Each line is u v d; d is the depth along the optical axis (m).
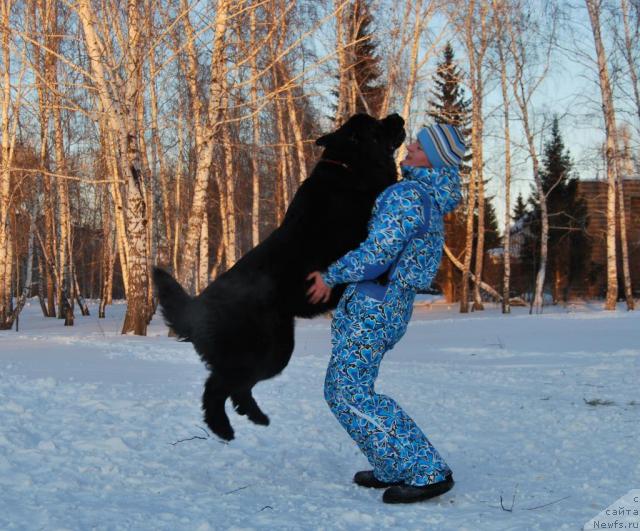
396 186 3.33
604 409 5.63
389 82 19.00
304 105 20.41
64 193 24.61
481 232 26.67
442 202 3.40
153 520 2.81
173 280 3.75
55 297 31.61
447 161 3.43
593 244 32.59
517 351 10.87
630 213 32.78
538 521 2.83
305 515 2.97
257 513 2.98
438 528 2.79
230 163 21.20
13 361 7.79
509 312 24.06
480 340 12.94
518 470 3.83
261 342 3.61
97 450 4.02
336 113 19.42
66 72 17.39
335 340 3.39
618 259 32.31
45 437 4.20
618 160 24.00
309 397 6.00
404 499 3.19
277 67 17.94
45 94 19.88
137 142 14.34
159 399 5.40
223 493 3.34
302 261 3.69
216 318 3.59
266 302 3.63
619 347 11.12
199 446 4.26
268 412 5.30
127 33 13.87
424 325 17.62
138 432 4.43
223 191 23.30
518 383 7.28
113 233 32.50
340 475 3.78
